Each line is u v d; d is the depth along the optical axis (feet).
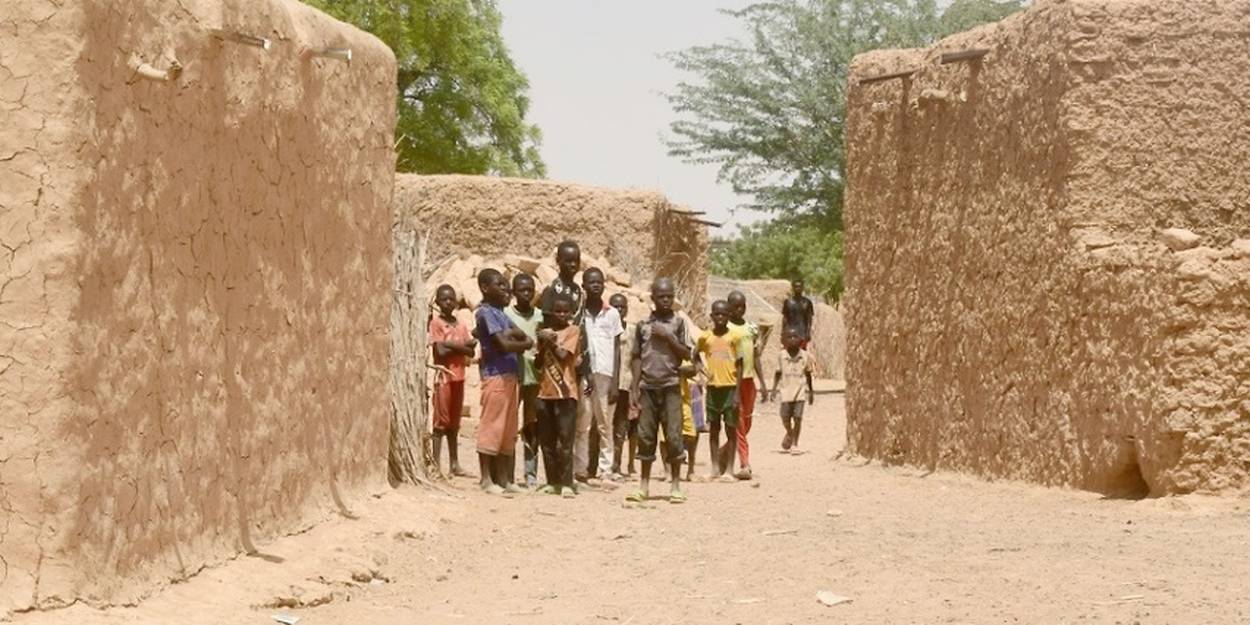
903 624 28.27
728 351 59.82
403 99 163.53
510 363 50.83
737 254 206.08
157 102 28.55
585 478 55.36
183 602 28.07
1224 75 51.03
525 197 95.04
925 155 62.90
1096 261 50.01
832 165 157.58
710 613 29.91
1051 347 52.80
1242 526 41.98
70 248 25.52
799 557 36.35
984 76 58.08
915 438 63.31
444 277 77.61
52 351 25.31
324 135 38.17
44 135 25.54
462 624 28.96
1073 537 39.99
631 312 79.87
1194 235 47.60
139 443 27.76
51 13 25.64
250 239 33.35
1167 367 46.32
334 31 39.06
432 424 56.03
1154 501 46.68
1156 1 51.08
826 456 74.95
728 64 160.56
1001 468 56.18
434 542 39.52
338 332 39.63
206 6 30.63
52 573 25.12
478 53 164.55
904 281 64.44
